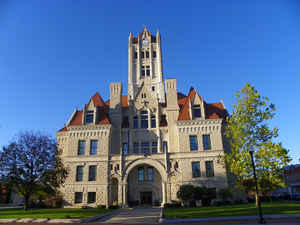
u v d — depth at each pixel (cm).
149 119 5288
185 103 5266
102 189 4525
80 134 4925
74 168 4706
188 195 4012
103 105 5562
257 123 3428
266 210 2838
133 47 7294
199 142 4697
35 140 4103
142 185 4850
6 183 3856
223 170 4478
